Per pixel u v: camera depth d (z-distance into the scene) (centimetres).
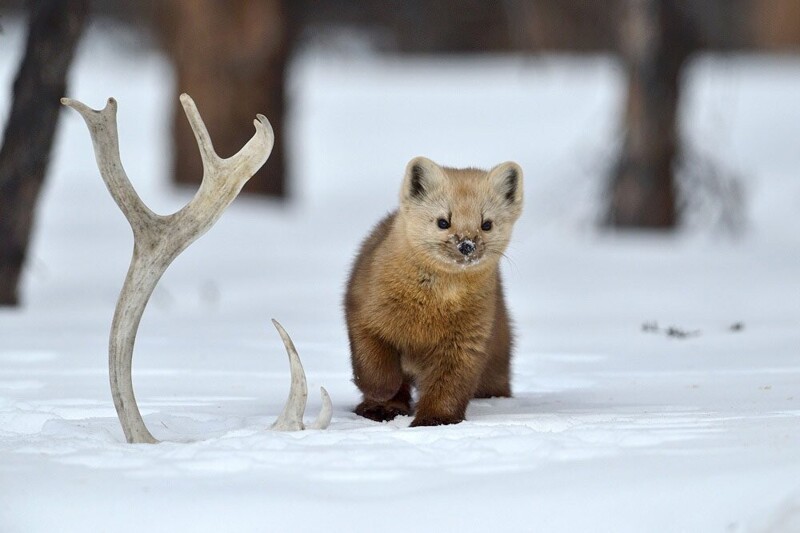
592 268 2116
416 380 941
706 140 2545
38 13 1395
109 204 2636
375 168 3406
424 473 622
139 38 3042
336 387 996
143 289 721
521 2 2258
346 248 2273
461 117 3916
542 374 1064
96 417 812
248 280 1875
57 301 1622
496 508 570
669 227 2523
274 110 2686
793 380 977
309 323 1417
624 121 2506
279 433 716
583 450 663
